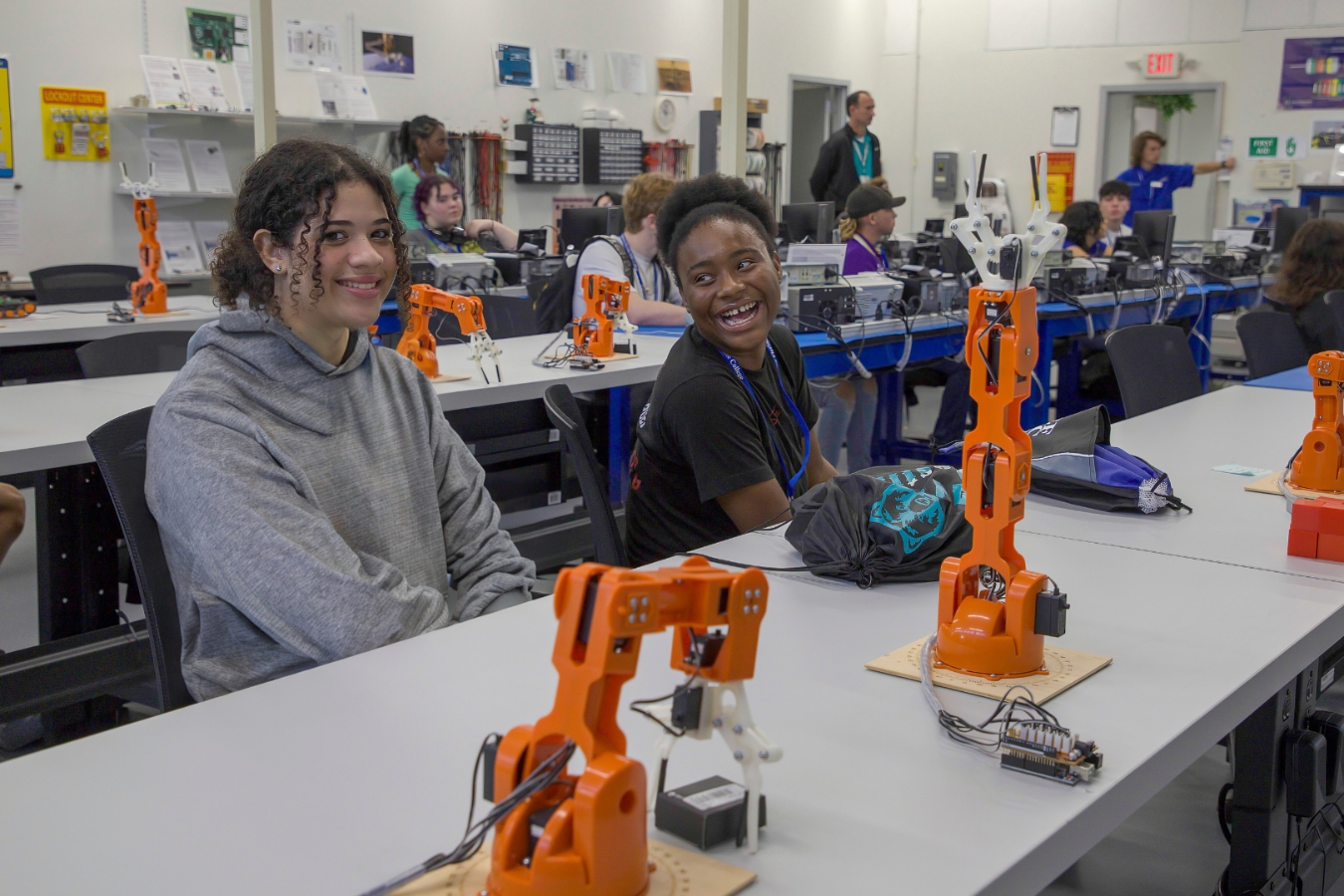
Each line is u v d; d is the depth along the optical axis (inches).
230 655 52.4
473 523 62.7
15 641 116.4
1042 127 399.9
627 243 157.6
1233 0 360.2
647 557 73.3
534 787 26.5
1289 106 349.7
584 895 25.8
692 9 351.9
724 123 157.8
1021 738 34.7
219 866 29.0
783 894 27.7
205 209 249.4
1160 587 53.1
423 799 32.5
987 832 30.8
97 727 86.0
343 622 49.3
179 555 52.1
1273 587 53.1
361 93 271.1
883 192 212.4
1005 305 41.9
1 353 155.1
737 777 33.9
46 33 221.5
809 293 152.1
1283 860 55.2
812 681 41.8
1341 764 54.4
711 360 69.4
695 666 29.6
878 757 35.5
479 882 27.8
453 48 290.2
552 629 47.1
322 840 30.2
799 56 389.1
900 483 55.8
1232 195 363.3
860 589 53.4
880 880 28.3
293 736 36.9
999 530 42.7
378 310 57.2
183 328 151.3
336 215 54.4
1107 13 382.6
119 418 53.9
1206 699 40.3
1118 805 34.0
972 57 409.4
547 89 313.0
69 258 229.6
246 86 253.3
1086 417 69.8
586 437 65.4
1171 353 115.0
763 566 57.1
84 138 228.2
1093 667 42.8
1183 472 77.4
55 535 87.7
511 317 152.1
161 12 237.8
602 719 27.0
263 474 51.9
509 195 307.3
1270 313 142.9
